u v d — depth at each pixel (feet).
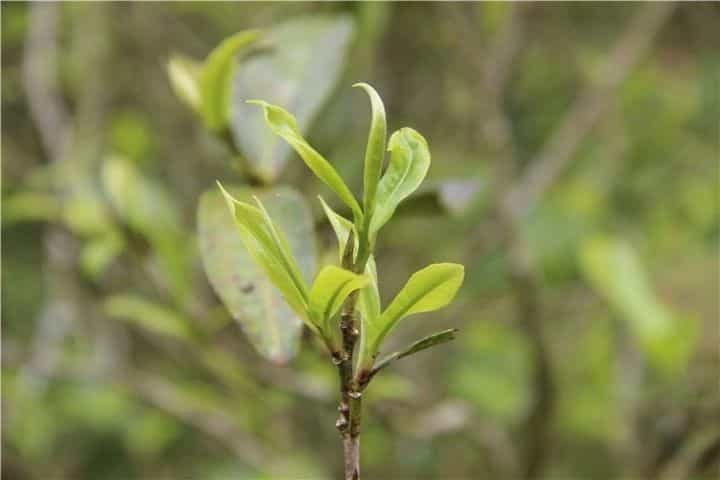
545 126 6.07
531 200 4.70
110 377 4.58
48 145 4.58
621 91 5.81
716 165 6.61
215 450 5.88
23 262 6.81
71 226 3.62
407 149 1.90
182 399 4.24
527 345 4.70
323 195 3.42
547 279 5.44
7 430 5.21
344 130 4.71
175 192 5.49
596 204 5.74
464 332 5.32
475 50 3.90
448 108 4.96
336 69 2.65
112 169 3.17
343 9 3.00
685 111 6.64
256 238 1.90
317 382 3.30
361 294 1.90
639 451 4.07
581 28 6.13
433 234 5.03
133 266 4.77
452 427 3.79
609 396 5.20
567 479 5.61
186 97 2.66
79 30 5.40
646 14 4.75
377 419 3.68
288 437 4.07
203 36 5.87
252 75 2.63
